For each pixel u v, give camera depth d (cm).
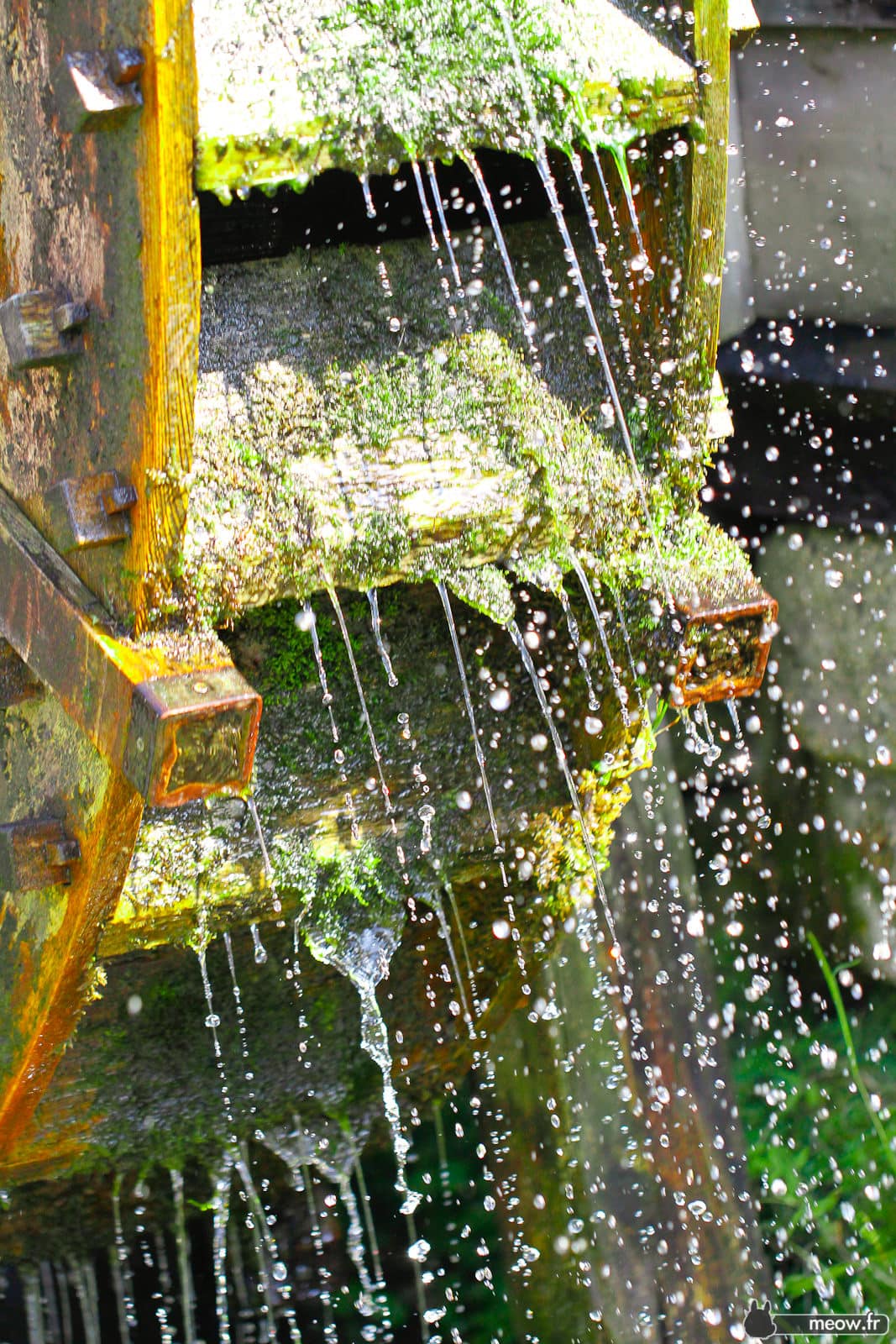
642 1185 334
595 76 223
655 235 241
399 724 268
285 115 204
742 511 404
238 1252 350
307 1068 298
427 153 215
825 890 414
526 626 274
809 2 361
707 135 232
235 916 257
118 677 204
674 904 346
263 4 208
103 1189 304
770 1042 418
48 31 202
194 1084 288
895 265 362
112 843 225
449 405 238
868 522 378
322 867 258
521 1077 334
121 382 203
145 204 192
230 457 223
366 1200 347
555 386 246
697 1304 339
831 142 367
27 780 247
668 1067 340
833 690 396
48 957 241
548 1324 340
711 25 228
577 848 281
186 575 216
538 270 251
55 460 223
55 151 206
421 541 233
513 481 239
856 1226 369
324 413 230
